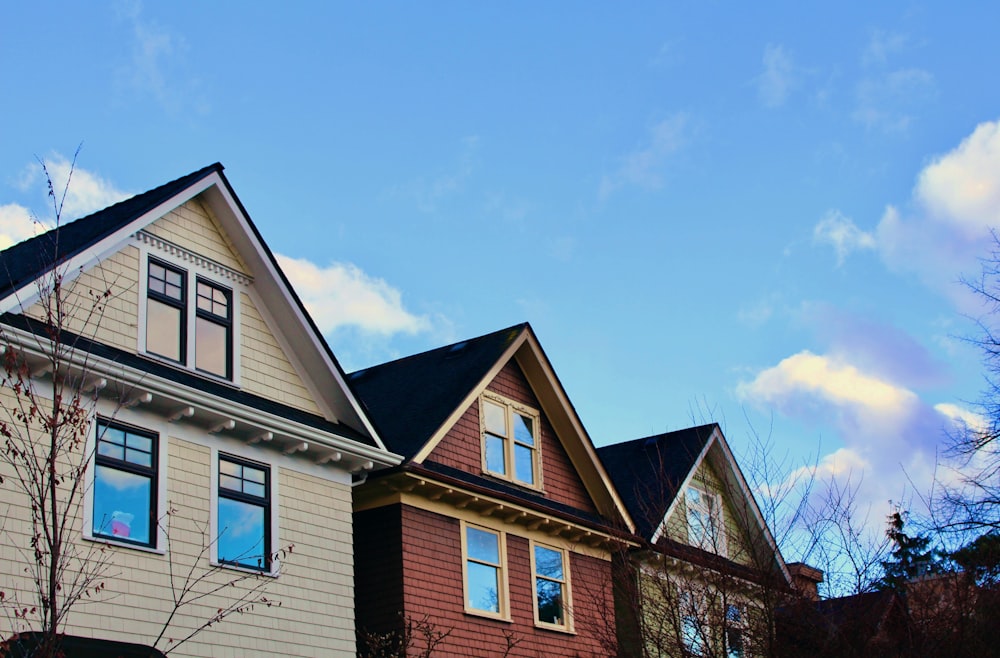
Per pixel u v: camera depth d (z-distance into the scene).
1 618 13.16
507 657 21.31
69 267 15.38
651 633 20.09
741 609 18.88
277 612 16.95
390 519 20.14
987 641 18.11
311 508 18.19
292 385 18.83
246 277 18.59
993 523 19.09
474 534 21.77
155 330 16.80
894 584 18.67
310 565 17.80
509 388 24.00
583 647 23.20
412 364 24.75
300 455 18.27
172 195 17.31
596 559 24.52
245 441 17.36
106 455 15.22
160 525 15.57
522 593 22.33
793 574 18.81
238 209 18.25
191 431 16.55
